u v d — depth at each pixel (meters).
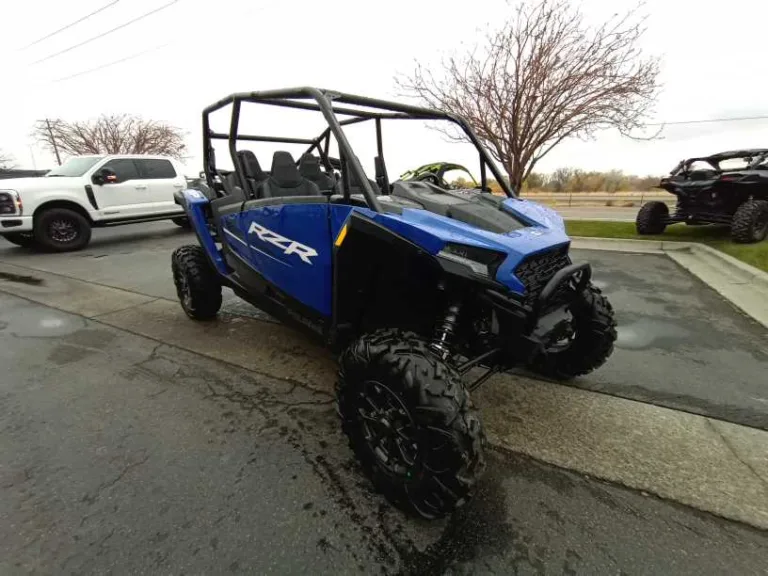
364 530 1.54
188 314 3.65
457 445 1.40
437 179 4.45
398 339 1.64
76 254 6.93
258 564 1.40
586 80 7.35
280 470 1.85
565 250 1.98
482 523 1.57
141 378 2.68
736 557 1.41
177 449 1.98
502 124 7.91
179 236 8.91
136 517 1.59
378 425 1.61
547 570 1.38
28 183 6.78
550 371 2.61
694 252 6.28
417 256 1.67
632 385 2.54
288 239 2.27
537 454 1.94
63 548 1.46
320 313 2.22
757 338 3.22
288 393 2.49
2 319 3.78
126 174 7.82
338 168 4.17
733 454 1.92
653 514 1.60
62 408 2.33
